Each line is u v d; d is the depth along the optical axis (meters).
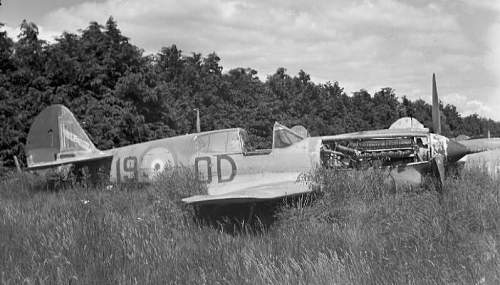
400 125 13.62
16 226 6.00
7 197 9.83
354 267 4.01
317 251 4.67
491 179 7.41
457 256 4.21
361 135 8.12
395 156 8.00
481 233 5.18
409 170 7.47
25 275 4.18
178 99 24.52
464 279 3.76
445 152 7.81
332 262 4.10
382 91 44.88
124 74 18.38
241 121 25.98
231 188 8.02
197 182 7.85
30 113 16.09
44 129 12.59
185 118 22.83
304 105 32.25
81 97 17.41
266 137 26.91
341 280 3.74
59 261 4.43
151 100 18.58
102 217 6.04
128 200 7.97
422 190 7.39
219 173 8.70
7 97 15.63
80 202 7.46
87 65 17.98
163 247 4.88
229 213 6.68
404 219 5.71
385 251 4.45
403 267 3.96
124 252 4.65
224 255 4.71
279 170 8.21
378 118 40.81
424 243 4.56
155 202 7.02
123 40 19.06
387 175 7.45
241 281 3.94
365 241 4.92
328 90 40.38
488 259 4.15
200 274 4.15
